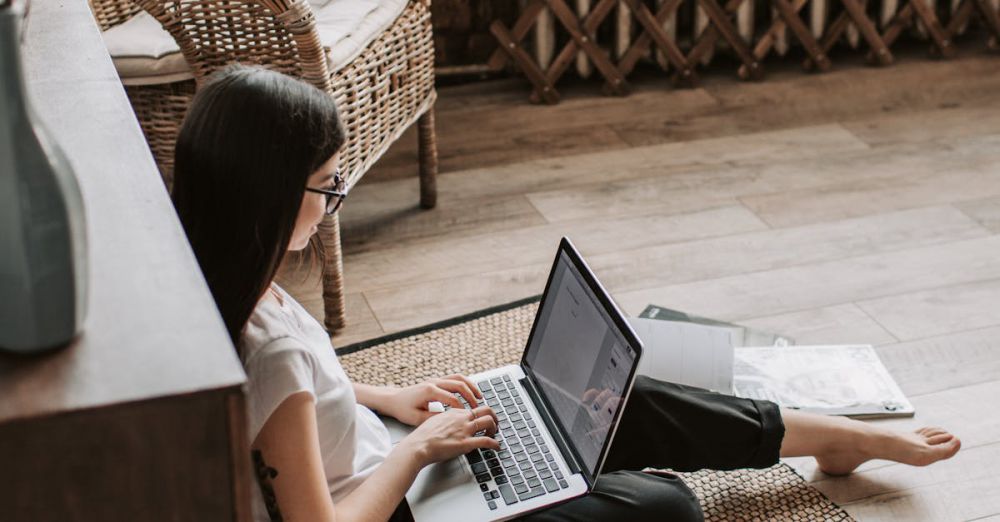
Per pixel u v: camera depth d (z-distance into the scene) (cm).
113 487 58
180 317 63
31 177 56
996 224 243
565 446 133
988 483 166
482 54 331
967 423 179
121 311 63
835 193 259
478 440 124
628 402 140
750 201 256
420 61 231
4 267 57
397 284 224
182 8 175
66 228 58
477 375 151
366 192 263
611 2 308
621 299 216
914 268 226
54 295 58
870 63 339
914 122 298
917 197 256
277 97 94
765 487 165
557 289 148
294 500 100
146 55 182
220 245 95
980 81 325
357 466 121
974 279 221
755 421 145
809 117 303
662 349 182
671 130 296
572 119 304
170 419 57
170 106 191
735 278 223
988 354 197
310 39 176
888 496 164
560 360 141
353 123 200
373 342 202
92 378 58
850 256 231
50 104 93
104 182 78
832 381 187
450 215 252
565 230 244
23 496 56
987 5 338
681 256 232
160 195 77
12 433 55
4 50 54
